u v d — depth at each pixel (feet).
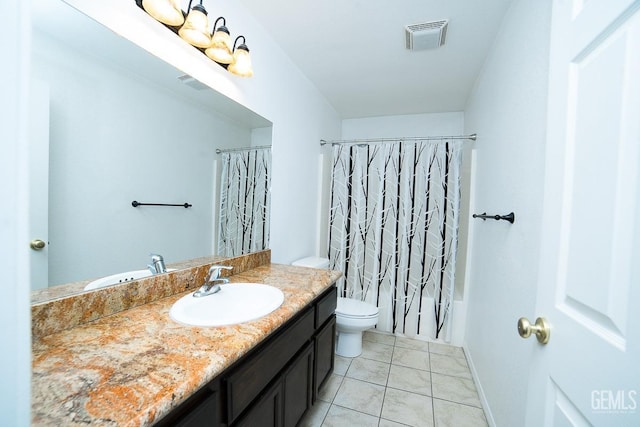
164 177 3.72
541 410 2.21
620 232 1.51
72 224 2.74
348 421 4.81
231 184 4.89
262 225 5.70
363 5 4.58
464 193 8.42
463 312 7.59
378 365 6.64
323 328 4.82
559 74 2.16
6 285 1.07
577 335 1.81
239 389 2.56
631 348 1.39
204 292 3.64
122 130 3.18
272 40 5.60
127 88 3.18
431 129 9.85
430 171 7.88
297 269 5.34
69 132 2.68
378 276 8.45
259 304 3.86
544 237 2.29
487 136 5.92
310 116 7.66
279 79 5.97
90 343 2.36
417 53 6.00
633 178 1.45
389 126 10.31
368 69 6.77
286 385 3.52
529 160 3.56
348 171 8.61
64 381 1.84
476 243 6.72
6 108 1.07
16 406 1.10
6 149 1.07
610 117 1.61
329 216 8.84
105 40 2.88
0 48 1.05
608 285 1.57
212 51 3.80
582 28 1.90
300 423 3.98
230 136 4.78
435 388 5.78
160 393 1.74
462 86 7.56
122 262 3.23
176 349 2.29
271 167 5.87
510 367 3.95
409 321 8.13
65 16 2.56
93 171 2.91
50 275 2.56
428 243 7.95
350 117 10.57
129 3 3.02
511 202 4.20
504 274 4.39
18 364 1.10
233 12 4.44
